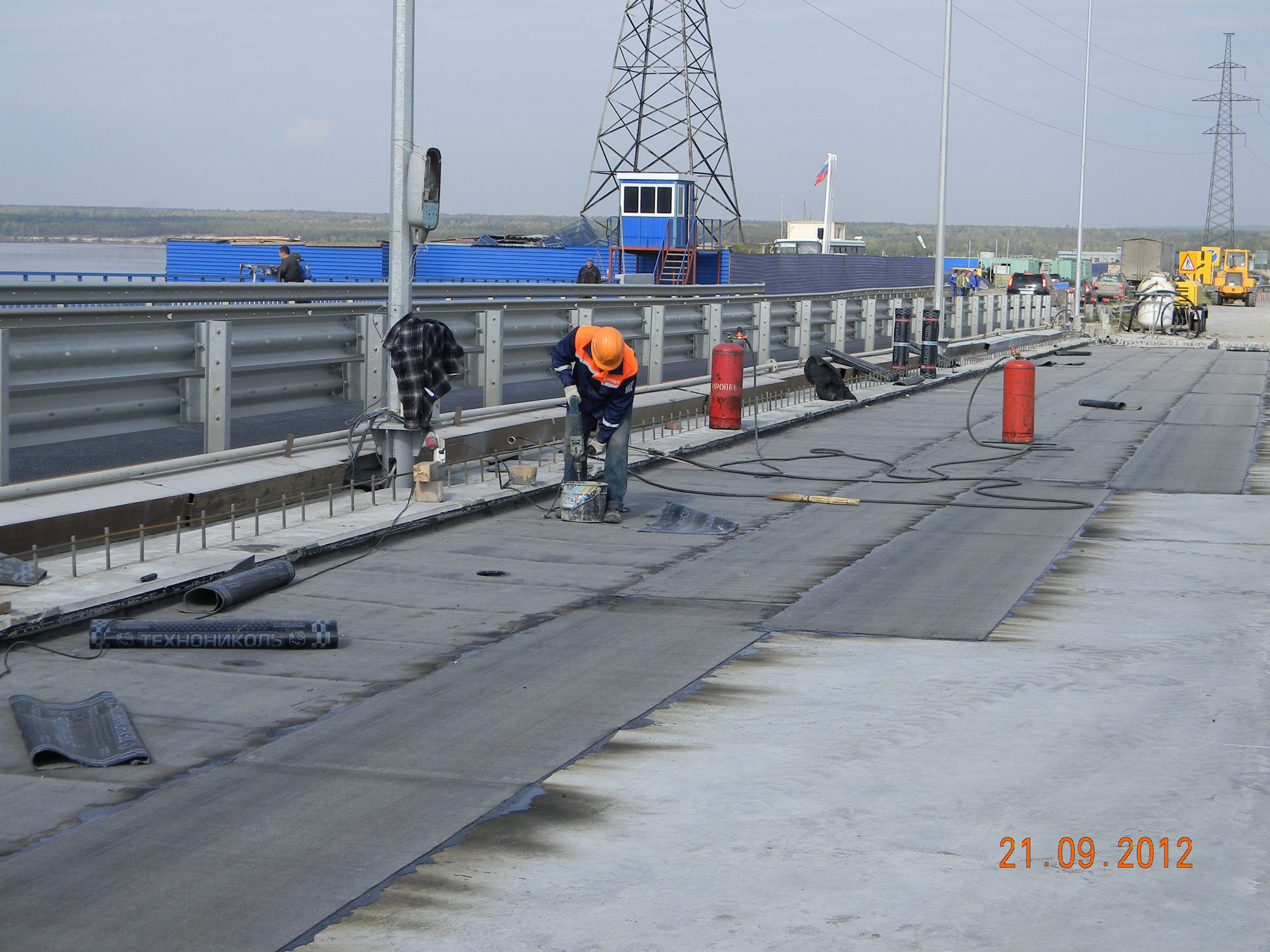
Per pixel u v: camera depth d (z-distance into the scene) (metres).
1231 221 150.62
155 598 7.87
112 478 9.85
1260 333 54.84
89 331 9.71
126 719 5.80
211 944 3.92
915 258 70.56
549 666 6.88
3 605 7.10
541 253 52.06
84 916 4.08
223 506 10.14
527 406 15.12
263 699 6.27
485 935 3.99
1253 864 4.55
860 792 5.18
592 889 4.30
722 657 7.11
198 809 4.93
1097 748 5.72
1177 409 21.69
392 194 11.30
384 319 12.79
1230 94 148.75
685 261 52.53
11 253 149.50
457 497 11.42
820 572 9.28
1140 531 10.98
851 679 6.72
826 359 23.69
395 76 11.17
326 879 4.36
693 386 19.31
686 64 58.75
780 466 14.57
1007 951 3.92
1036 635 7.66
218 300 18.94
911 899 4.26
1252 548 10.27
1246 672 6.91
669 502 12.16
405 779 5.25
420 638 7.40
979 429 18.27
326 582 8.74
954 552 10.07
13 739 5.65
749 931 4.03
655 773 5.37
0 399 8.92
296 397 12.07
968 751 5.66
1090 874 4.46
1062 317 55.69
